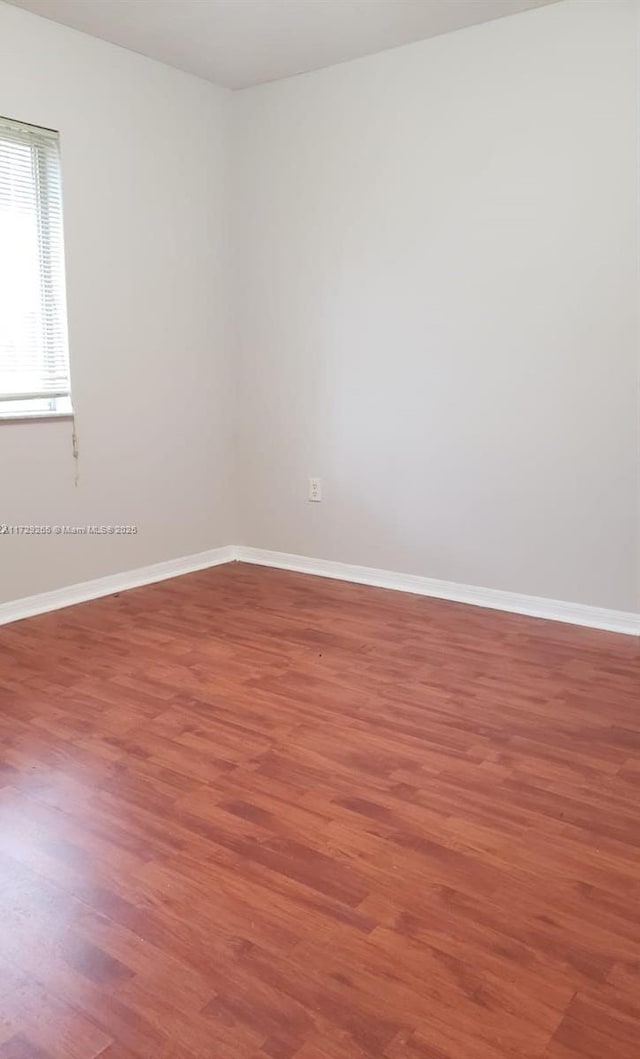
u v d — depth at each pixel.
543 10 3.11
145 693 2.66
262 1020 1.36
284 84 3.86
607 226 3.11
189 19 3.20
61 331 3.47
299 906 1.64
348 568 4.07
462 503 3.64
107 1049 1.30
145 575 3.97
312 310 3.96
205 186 4.00
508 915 1.62
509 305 3.38
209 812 1.98
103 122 3.47
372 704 2.58
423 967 1.48
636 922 1.60
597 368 3.21
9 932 1.57
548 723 2.46
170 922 1.59
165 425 3.97
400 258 3.64
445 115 3.41
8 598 3.38
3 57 3.08
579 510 3.34
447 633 3.26
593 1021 1.36
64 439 3.51
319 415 4.04
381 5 3.07
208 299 4.11
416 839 1.87
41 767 2.19
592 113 3.07
